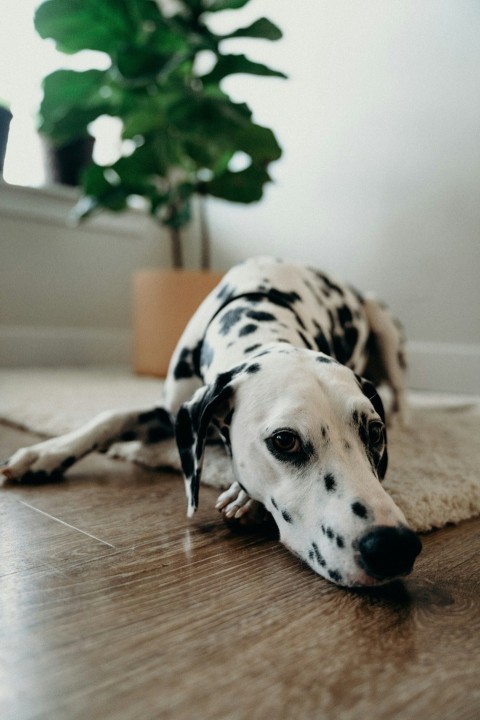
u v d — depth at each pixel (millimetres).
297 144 3682
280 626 782
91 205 3033
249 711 602
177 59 2652
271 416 1012
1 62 3443
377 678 669
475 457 1664
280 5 3699
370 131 3342
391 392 2234
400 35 3174
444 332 3154
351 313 1990
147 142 2859
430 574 966
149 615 801
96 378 3135
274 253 3865
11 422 2006
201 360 1461
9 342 3473
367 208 3389
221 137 2600
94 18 2705
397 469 1501
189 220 3273
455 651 735
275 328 1362
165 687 638
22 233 3498
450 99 3016
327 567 895
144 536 1104
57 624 769
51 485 1420
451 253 3082
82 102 2887
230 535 1121
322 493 931
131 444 1727
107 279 3992
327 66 3502
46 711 593
